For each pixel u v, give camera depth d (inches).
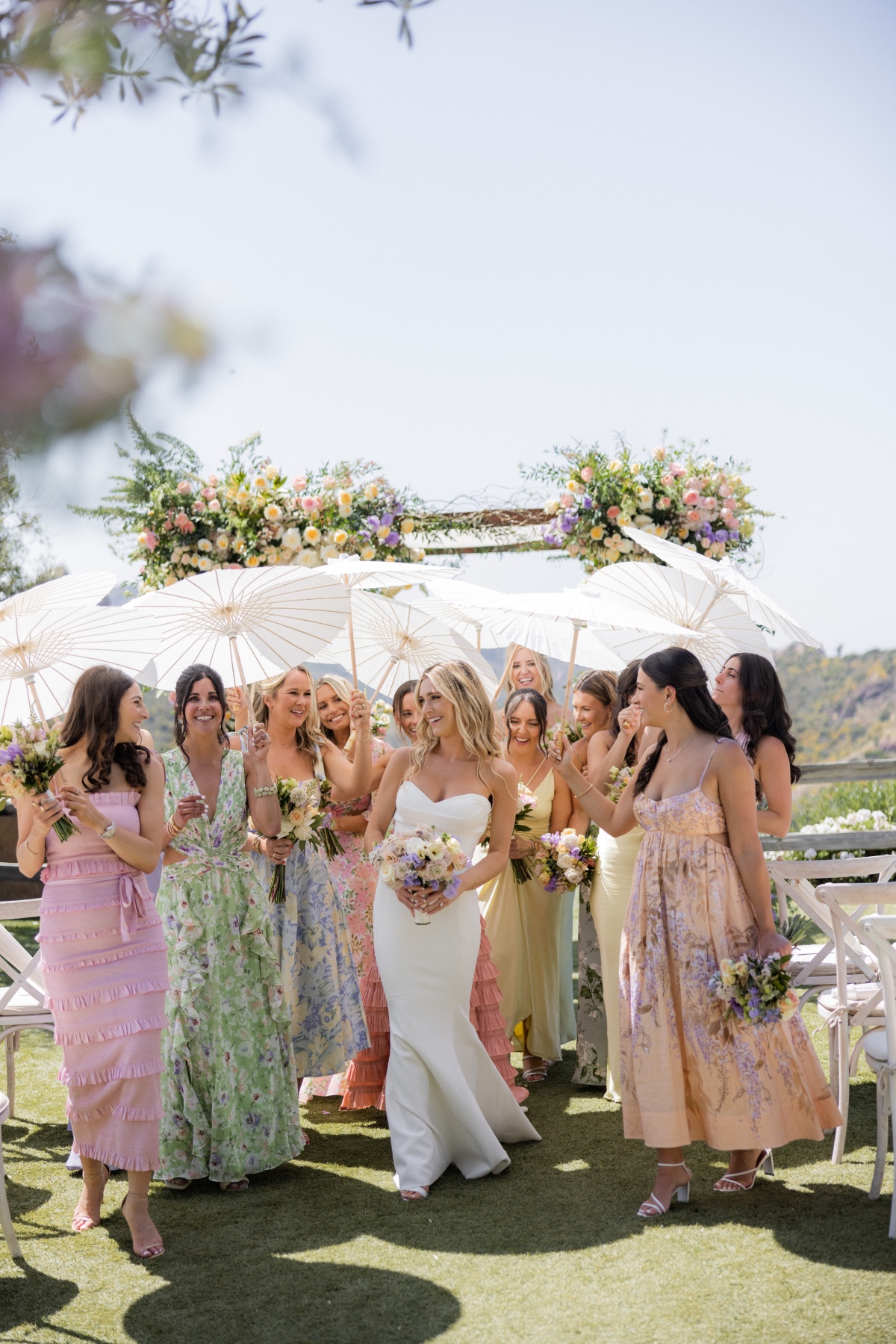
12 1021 177.9
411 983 155.1
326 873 180.9
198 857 156.3
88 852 136.9
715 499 289.4
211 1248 134.9
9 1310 120.0
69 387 20.1
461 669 162.4
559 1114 183.2
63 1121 184.5
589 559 295.9
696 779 142.9
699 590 197.6
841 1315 112.5
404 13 34.7
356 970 191.0
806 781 329.7
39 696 159.5
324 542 280.8
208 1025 154.2
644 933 141.9
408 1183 149.6
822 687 1151.6
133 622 155.6
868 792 357.1
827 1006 169.0
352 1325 115.5
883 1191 144.0
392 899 157.8
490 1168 155.3
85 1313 119.4
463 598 177.8
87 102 34.2
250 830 181.6
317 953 177.3
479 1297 120.3
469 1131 154.4
